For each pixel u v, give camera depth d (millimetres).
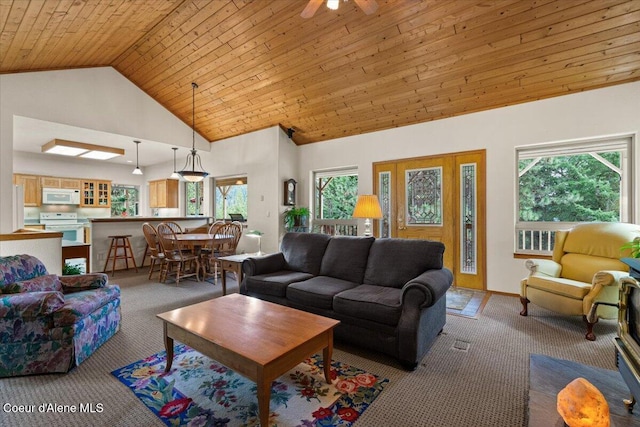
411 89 4098
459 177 4414
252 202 6180
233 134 6445
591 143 3662
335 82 4301
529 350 2482
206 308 2332
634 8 2619
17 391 1909
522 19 2926
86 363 2258
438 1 2945
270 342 1743
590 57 3121
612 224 3160
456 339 2701
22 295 2094
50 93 4449
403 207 4918
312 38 3689
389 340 2293
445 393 1919
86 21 3330
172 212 8328
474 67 3553
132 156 7348
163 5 3514
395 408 1778
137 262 5941
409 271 2842
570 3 2699
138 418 1685
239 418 1694
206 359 2340
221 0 3453
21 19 2887
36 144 6012
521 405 1794
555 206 3986
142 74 5188
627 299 1697
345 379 2088
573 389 1191
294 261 3627
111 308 2703
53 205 7352
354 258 3219
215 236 4852
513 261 4031
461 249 4434
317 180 6164
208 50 4273
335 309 2592
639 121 3270
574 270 3227
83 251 4336
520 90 3730
